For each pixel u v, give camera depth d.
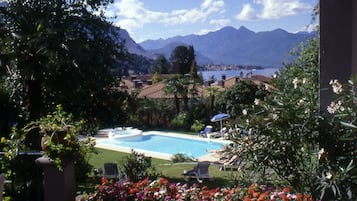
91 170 10.20
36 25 9.31
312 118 3.50
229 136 4.04
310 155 3.57
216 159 14.29
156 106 28.03
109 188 3.81
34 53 8.55
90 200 3.77
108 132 23.03
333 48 3.78
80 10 10.64
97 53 10.88
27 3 9.81
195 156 17.70
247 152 3.79
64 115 4.26
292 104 3.54
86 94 10.78
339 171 3.22
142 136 23.33
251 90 22.62
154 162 14.85
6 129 9.58
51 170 3.80
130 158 9.78
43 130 3.86
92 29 11.01
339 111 3.32
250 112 3.83
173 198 3.57
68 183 3.86
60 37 9.17
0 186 2.78
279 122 3.60
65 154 3.78
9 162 4.48
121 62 11.80
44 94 10.47
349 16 3.73
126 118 12.42
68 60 8.85
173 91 27.72
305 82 3.85
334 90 3.37
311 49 7.89
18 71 8.99
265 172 3.88
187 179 10.80
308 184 3.51
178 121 26.77
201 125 25.31
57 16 10.06
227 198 3.49
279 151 3.63
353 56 3.74
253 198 3.34
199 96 28.09
